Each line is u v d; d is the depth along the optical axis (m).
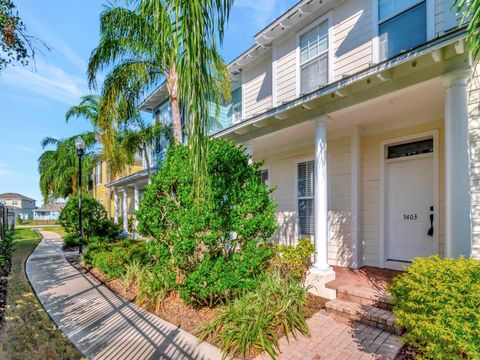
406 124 5.17
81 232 9.24
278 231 7.48
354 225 5.63
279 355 2.89
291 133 5.99
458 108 3.16
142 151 12.27
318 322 3.62
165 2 2.22
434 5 4.51
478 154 3.57
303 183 6.99
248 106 8.48
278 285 3.78
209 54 2.24
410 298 2.50
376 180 5.63
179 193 3.95
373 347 3.01
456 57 3.18
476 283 2.29
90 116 13.86
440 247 4.73
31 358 2.92
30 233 19.05
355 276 4.87
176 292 4.55
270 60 7.74
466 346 2.11
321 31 6.22
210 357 2.90
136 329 3.59
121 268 5.84
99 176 22.38
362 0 5.48
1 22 3.64
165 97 12.23
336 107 4.50
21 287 5.61
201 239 3.80
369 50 5.34
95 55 6.96
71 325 3.74
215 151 4.03
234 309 3.38
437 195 4.80
